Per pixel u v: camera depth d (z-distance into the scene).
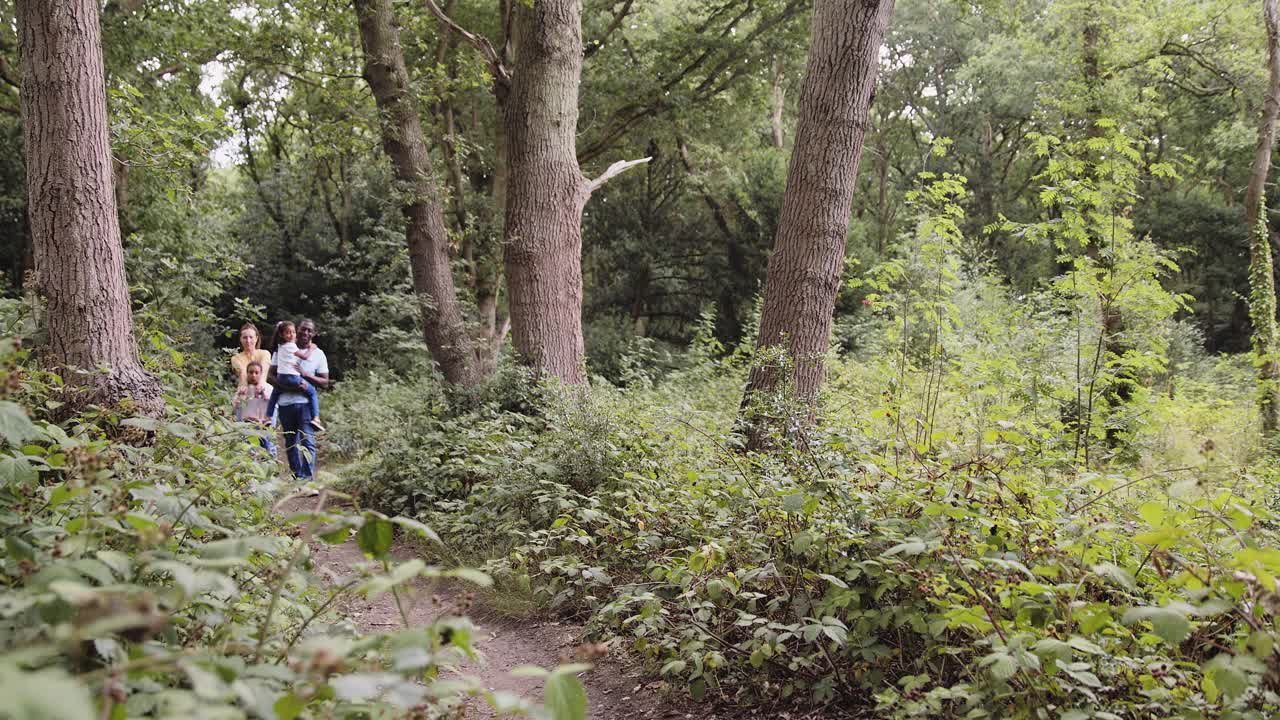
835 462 4.22
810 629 3.01
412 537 6.83
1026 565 3.14
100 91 4.45
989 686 2.63
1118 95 16.02
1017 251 29.81
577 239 10.19
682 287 30.08
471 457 7.32
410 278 15.48
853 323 21.47
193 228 14.06
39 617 1.67
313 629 2.76
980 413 6.21
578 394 7.79
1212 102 23.75
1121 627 2.59
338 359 22.95
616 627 4.19
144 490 2.22
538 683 3.91
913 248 10.45
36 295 4.24
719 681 3.61
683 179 28.09
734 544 3.84
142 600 1.29
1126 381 6.88
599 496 5.76
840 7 7.31
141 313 5.87
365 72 11.26
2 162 15.53
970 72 27.23
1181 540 2.56
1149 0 16.36
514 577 5.20
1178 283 30.02
